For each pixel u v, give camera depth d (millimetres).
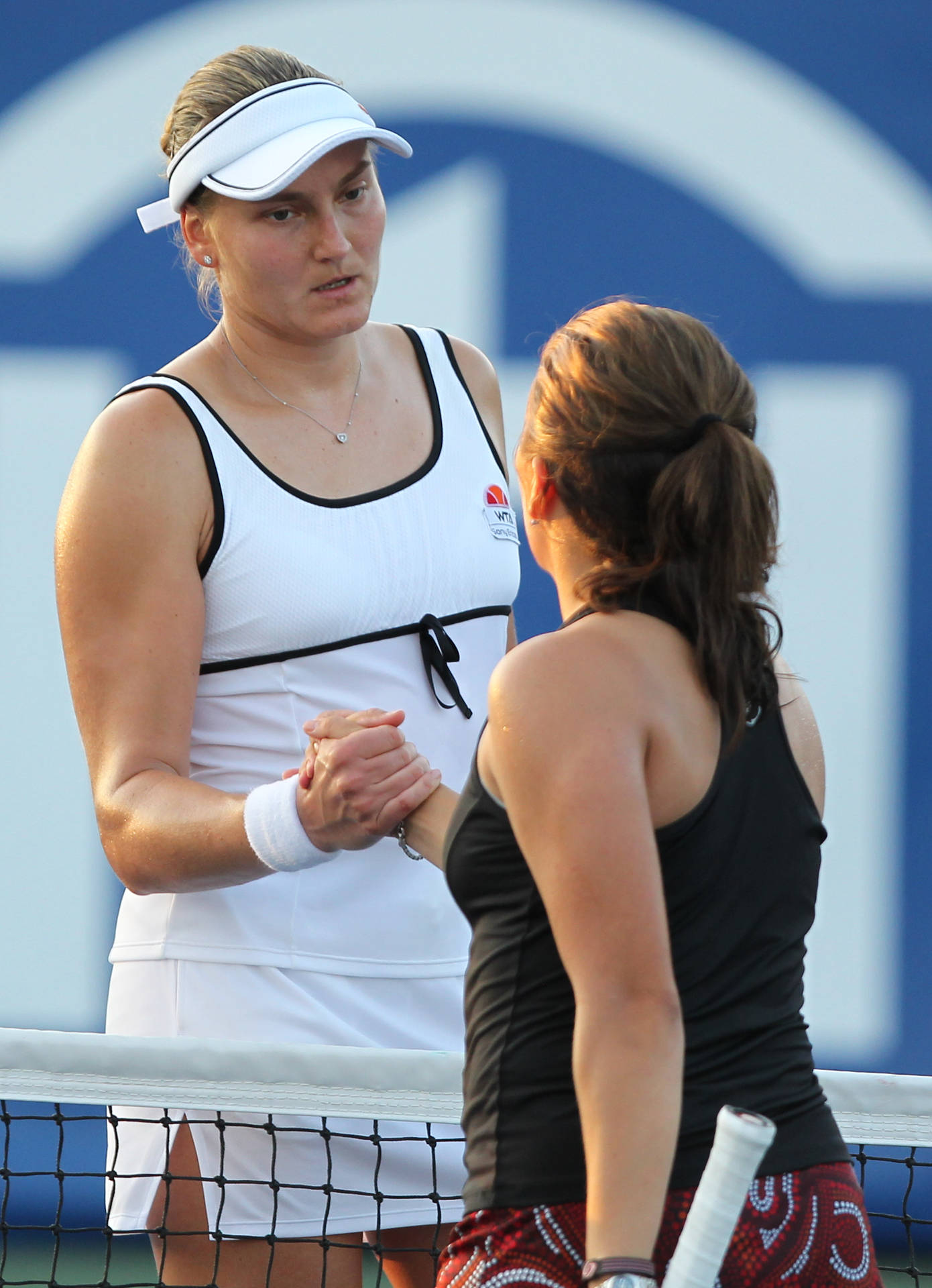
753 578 5156
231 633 7594
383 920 7805
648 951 4473
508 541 8438
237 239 7492
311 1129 7312
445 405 8477
